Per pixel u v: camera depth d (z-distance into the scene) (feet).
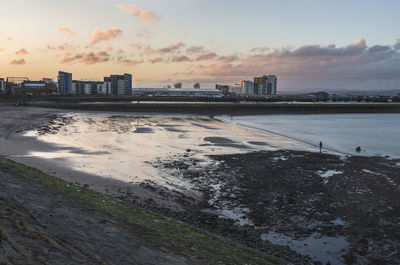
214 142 165.27
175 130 214.90
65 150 127.44
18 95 519.19
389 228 60.59
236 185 87.04
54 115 295.28
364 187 86.99
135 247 32.68
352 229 60.18
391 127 278.46
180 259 31.71
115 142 154.51
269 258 40.27
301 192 81.87
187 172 99.71
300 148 156.25
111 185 80.48
